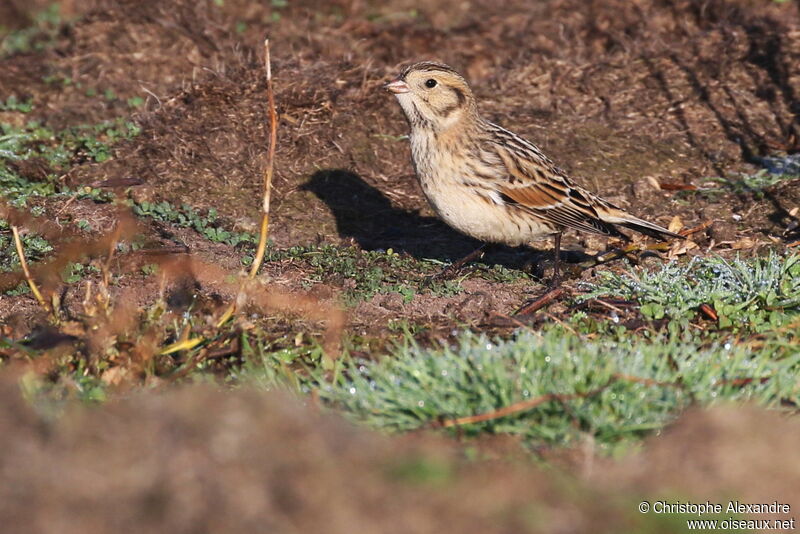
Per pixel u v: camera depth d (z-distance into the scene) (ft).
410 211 47.85
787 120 54.03
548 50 60.95
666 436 27.12
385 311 36.86
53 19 63.82
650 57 59.47
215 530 23.04
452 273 40.32
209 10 62.54
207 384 30.30
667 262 41.55
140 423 27.40
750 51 59.06
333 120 52.08
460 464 25.79
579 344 31.37
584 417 27.27
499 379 27.99
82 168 48.11
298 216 46.47
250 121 51.70
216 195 47.24
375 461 25.79
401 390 28.58
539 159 40.09
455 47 60.90
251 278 32.99
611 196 48.32
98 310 31.78
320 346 32.96
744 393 28.78
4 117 52.29
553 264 41.09
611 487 25.12
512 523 23.49
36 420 27.63
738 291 36.70
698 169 50.80
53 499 24.12
